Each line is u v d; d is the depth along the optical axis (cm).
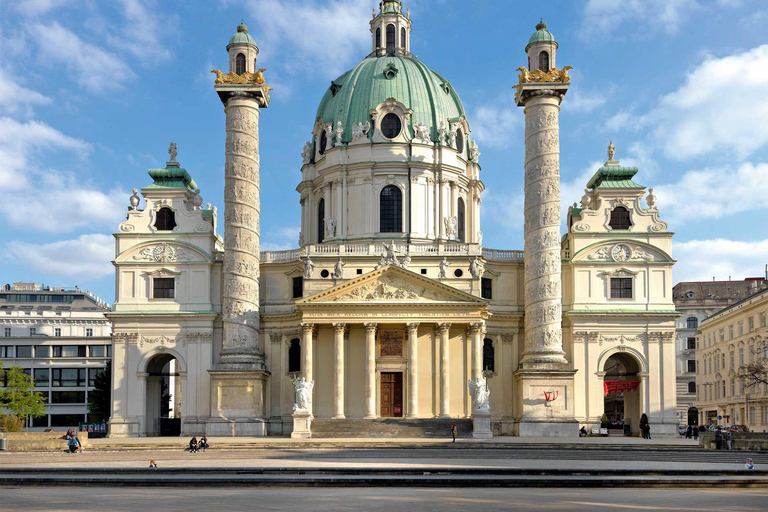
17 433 6825
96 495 3566
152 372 9362
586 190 9675
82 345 14575
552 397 8444
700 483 3978
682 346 14675
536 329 8625
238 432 8525
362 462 4991
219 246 10056
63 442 6562
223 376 8625
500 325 9475
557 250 8675
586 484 3959
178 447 6612
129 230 9431
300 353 9300
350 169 10125
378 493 3650
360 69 10738
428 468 4372
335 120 10488
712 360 13062
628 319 9181
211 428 8531
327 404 9094
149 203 9506
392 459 5309
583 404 9088
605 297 9262
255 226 8969
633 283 9281
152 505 3200
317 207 10625
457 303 8825
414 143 10100
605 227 9388
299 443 6775
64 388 14375
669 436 9000
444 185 10200
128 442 7294
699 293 15188
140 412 9150
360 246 9388
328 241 10062
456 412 8956
